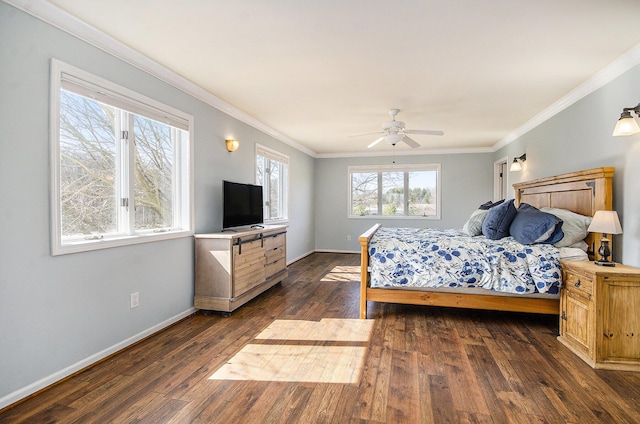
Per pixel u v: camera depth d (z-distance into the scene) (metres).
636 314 2.24
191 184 3.38
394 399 1.92
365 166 7.41
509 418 1.75
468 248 3.19
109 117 2.57
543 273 2.88
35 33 1.95
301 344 2.70
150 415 1.77
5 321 1.83
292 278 5.07
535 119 4.43
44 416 1.76
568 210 3.32
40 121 1.99
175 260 3.17
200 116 3.54
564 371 2.25
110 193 2.59
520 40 2.38
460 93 3.53
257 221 4.59
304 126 5.03
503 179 6.53
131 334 2.67
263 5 1.97
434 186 7.13
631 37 2.33
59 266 2.11
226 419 1.74
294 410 1.82
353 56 2.67
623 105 2.72
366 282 3.35
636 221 2.58
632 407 1.84
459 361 2.40
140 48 2.55
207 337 2.84
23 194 1.91
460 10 2.01
